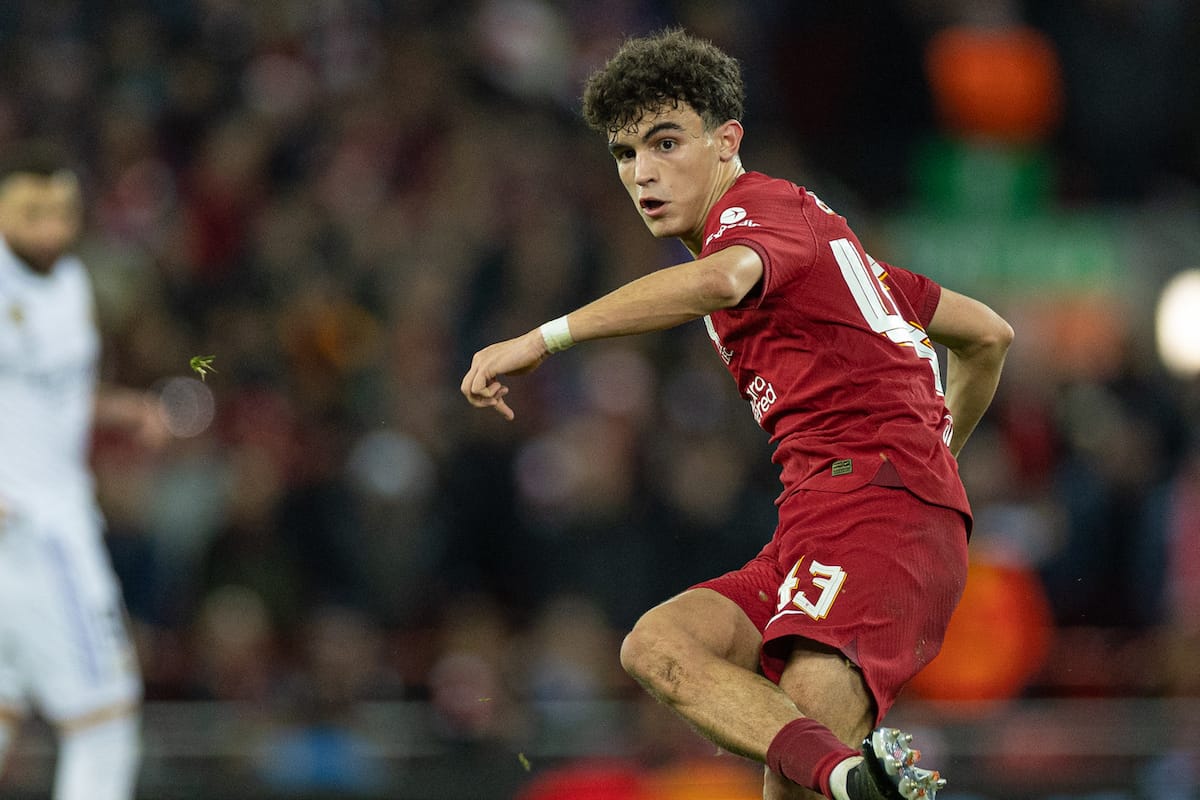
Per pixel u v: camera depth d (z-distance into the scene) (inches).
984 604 1219.2
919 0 1834.4
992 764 1056.8
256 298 1446.9
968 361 646.5
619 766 1024.2
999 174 1791.3
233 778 1023.0
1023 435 1471.5
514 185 1621.6
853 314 559.2
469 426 1355.8
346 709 1073.5
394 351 1407.5
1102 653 1220.5
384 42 1726.1
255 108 1636.3
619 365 1403.8
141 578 1241.4
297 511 1261.1
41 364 839.7
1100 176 1819.6
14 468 829.8
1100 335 1679.4
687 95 572.7
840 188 1753.2
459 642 1201.4
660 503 1288.1
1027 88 1803.6
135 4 1701.5
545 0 1796.3
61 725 834.8
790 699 538.0
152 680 1147.3
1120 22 1845.5
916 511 553.9
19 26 1665.8
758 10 1834.4
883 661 543.8
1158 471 1456.7
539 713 1067.9
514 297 1496.1
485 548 1310.3
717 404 1417.3
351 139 1620.3
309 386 1375.5
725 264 533.0
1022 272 1748.3
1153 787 1053.8
